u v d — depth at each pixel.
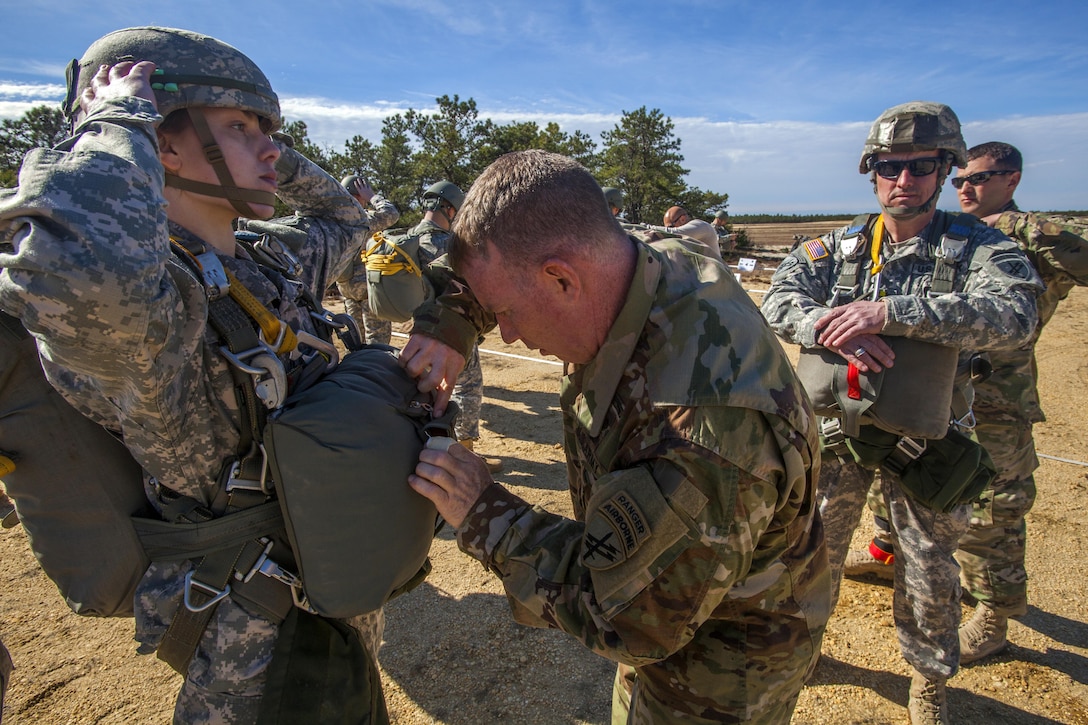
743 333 1.27
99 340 1.08
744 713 1.45
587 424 1.45
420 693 2.58
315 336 1.62
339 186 2.12
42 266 1.02
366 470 1.33
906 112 2.33
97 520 1.39
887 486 2.46
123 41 1.34
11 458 1.33
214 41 1.41
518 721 2.46
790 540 1.43
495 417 5.91
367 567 1.37
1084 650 2.91
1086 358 7.78
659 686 1.54
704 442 1.19
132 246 1.08
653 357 1.27
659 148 37.53
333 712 1.40
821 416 2.44
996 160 3.33
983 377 2.54
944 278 2.36
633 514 1.18
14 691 2.51
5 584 3.22
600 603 1.22
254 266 1.53
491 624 3.01
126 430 1.28
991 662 2.84
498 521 1.38
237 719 1.40
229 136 1.42
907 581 2.39
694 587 1.21
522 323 1.34
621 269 1.30
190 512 1.38
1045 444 5.20
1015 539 2.73
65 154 1.13
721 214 17.73
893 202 2.39
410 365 1.60
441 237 4.95
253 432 1.37
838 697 2.62
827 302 2.62
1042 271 3.04
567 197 1.22
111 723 2.38
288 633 1.42
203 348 1.31
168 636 1.40
